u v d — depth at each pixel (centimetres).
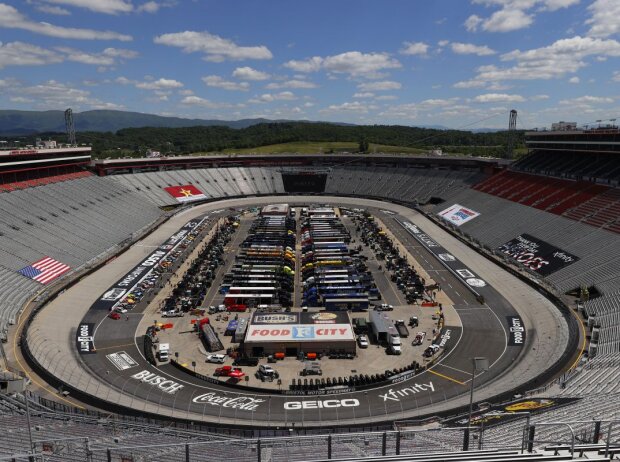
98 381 5888
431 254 11631
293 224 15125
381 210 17512
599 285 8119
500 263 10525
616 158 12575
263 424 4994
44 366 5850
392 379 5962
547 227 11325
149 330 7400
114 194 15450
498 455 1938
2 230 9975
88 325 7650
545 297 8488
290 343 6638
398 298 8894
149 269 10406
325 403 5462
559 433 2947
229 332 7438
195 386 5891
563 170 13888
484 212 14062
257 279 9556
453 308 8312
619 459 1853
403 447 2944
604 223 10156
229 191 19788
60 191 13550
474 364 2853
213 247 12169
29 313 7619
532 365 6059
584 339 6512
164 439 3572
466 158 18738
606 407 3675
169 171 19338
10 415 4103
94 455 2862
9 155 12169
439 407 5228
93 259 10712
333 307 8344
